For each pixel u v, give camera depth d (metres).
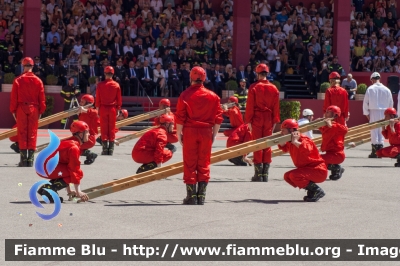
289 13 43.94
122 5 40.47
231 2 44.00
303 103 37.47
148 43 38.97
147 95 35.34
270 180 16.84
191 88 12.91
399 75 40.97
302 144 13.30
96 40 37.53
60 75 35.53
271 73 39.75
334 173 16.84
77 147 12.43
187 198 12.94
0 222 10.94
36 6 36.19
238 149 13.43
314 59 40.72
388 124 20.09
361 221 11.42
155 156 15.80
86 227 10.63
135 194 14.14
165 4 42.53
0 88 35.06
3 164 18.98
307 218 11.62
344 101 20.09
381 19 44.75
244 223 11.09
